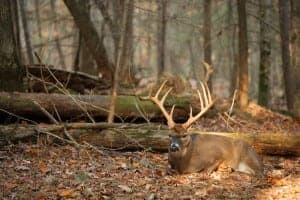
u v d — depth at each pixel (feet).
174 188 32.09
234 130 47.98
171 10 86.89
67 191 30.37
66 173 33.60
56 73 51.52
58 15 81.66
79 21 59.57
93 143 39.37
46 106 43.68
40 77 50.57
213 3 93.09
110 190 31.14
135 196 30.37
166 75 54.03
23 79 48.70
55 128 39.19
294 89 55.16
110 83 54.65
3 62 45.44
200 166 36.14
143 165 36.50
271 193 31.19
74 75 52.60
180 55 106.01
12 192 30.35
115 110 45.50
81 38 66.33
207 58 68.85
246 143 36.91
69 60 112.68
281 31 65.41
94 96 45.78
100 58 59.62
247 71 57.26
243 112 53.72
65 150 38.14
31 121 41.78
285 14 65.31
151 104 46.73
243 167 36.27
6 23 45.68
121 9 55.93
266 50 70.79
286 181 33.78
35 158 36.32
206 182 33.60
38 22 83.92
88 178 32.81
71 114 44.78
